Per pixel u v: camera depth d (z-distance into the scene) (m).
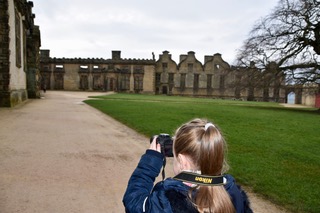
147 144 7.82
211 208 1.16
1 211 3.31
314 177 5.07
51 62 66.69
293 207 3.78
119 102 25.84
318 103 43.28
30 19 28.78
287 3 28.41
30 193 3.90
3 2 16.47
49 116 13.12
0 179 4.41
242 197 1.33
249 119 15.23
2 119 11.30
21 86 22.56
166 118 13.45
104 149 6.95
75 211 3.43
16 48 19.67
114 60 68.12
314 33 27.31
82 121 11.99
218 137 1.28
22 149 6.46
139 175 1.42
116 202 3.76
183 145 1.29
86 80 67.44
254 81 30.41
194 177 1.21
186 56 72.44
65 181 4.46
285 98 66.69
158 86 72.00
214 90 72.62
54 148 6.75
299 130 11.38
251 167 5.56
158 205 1.20
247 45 30.70
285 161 6.16
